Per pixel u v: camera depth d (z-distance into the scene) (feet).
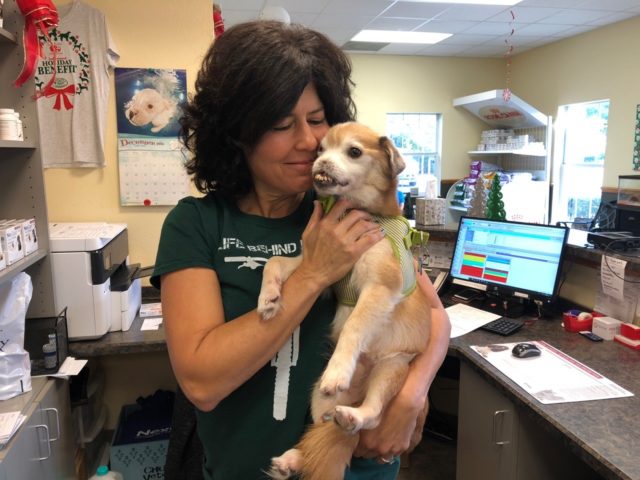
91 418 7.45
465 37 19.31
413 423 3.31
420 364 3.45
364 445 3.21
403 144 23.50
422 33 18.62
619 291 6.34
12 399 5.04
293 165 3.09
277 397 3.06
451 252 8.59
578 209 20.08
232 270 3.11
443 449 8.66
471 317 7.05
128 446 6.94
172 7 7.84
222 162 3.23
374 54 22.25
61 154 7.84
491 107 20.63
